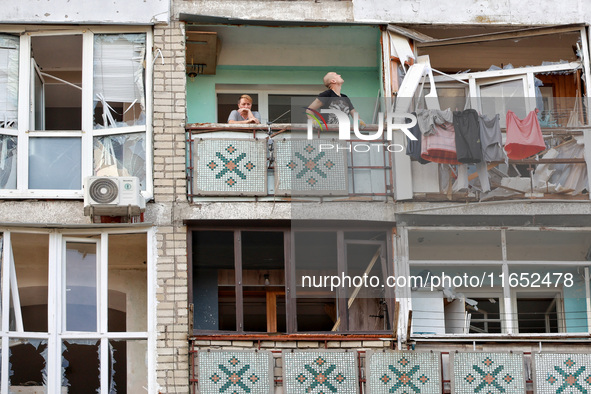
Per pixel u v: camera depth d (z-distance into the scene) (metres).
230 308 25.02
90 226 23.05
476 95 24.84
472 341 22.70
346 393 22.09
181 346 22.53
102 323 22.86
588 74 24.61
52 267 22.98
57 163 23.55
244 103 24.80
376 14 24.84
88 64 24.11
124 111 24.05
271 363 22.22
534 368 22.41
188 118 26.44
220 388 22.09
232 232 23.56
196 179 23.47
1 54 23.98
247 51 26.62
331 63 26.69
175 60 24.22
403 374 22.17
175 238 23.16
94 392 27.11
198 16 24.56
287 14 24.80
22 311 26.22
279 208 23.45
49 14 24.08
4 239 22.97
